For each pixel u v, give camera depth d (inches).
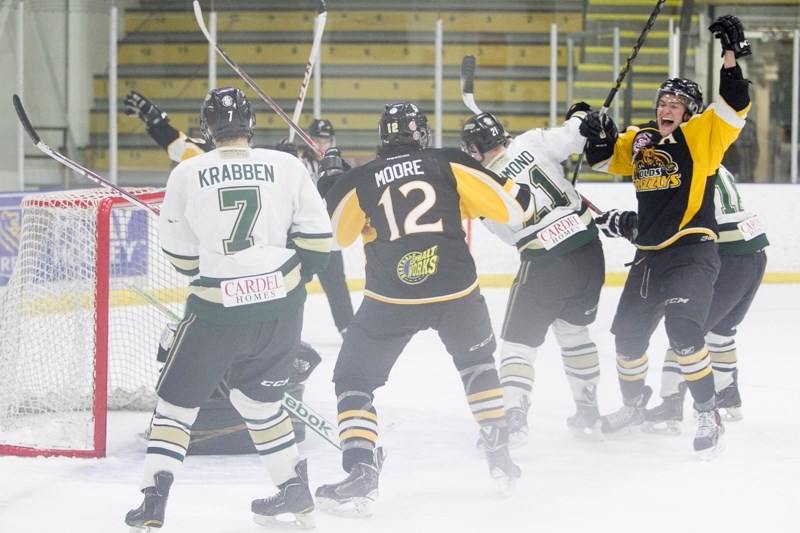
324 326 727.1
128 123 1000.9
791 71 961.5
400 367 568.7
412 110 318.0
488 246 917.8
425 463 367.2
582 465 361.1
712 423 362.9
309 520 290.7
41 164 916.6
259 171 281.1
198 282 279.1
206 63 1053.2
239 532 288.5
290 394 384.5
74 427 413.1
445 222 308.3
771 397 484.4
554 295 377.4
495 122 381.4
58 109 930.1
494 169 379.9
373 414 309.9
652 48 998.4
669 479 341.4
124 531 288.8
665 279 373.4
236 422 376.8
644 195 380.8
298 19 1069.8
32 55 909.2
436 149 317.1
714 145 368.8
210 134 285.1
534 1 1093.8
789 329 695.7
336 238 321.1
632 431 409.4
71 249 409.1
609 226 392.5
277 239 283.3
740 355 601.6
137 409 465.7
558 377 534.3
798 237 936.9
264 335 279.0
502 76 1083.3
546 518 299.4
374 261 310.7
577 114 393.7
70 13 931.3
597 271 383.6
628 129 401.1
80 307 406.3
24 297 415.8
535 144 382.0
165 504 274.4
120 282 495.8
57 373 414.3
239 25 1062.4
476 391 316.2
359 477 298.2
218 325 274.4
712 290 371.6
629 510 306.8
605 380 521.0
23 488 335.6
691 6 964.0
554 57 984.9
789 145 967.0
